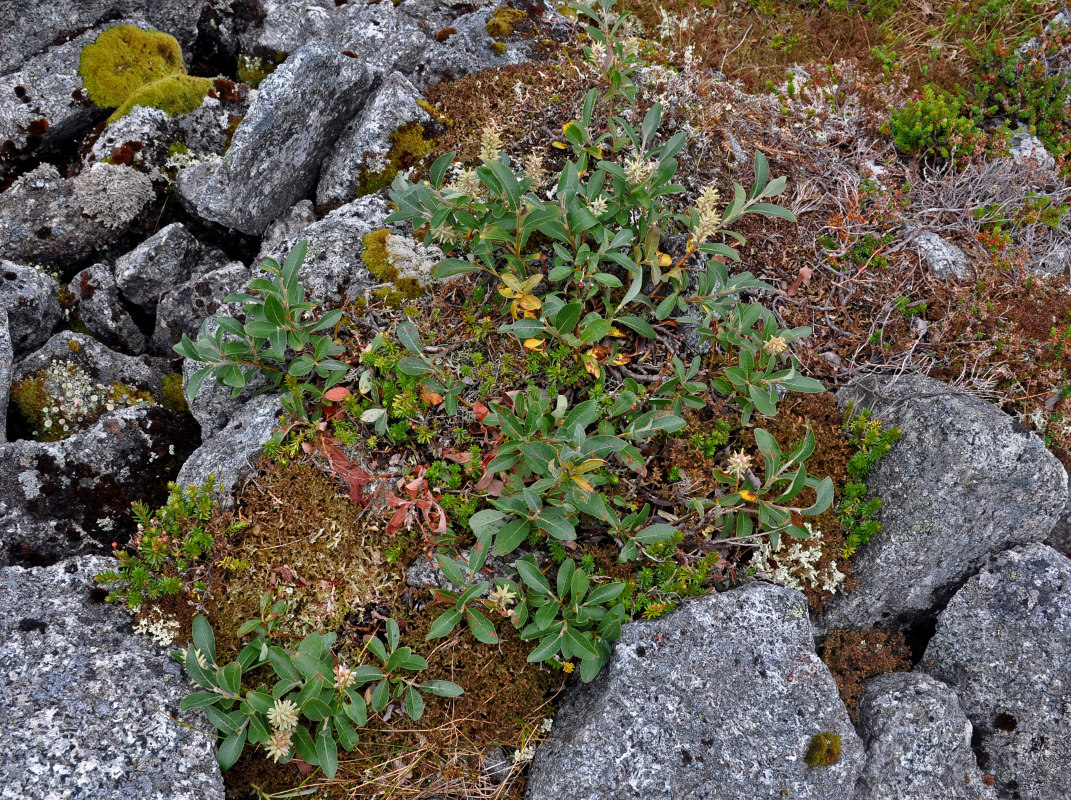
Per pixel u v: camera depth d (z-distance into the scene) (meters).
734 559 1.06
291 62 1.21
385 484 1.06
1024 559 1.07
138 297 1.26
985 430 1.05
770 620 1.02
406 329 1.08
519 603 0.99
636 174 1.07
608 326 1.05
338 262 1.16
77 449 1.11
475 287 1.14
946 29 1.59
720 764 0.97
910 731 1.03
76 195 1.28
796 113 1.36
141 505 1.03
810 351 1.16
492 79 1.31
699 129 1.25
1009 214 1.31
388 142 1.26
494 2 1.53
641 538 1.01
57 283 1.27
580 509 1.01
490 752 1.01
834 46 1.55
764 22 1.62
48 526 1.08
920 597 1.10
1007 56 1.46
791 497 1.01
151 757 0.94
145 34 1.40
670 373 1.10
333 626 1.02
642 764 0.96
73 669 0.96
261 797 0.98
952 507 1.06
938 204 1.31
